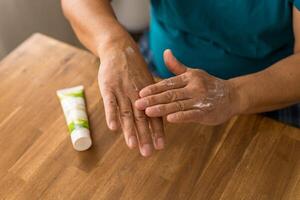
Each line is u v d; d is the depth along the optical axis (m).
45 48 0.81
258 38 0.86
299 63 0.71
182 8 0.88
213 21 0.87
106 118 0.64
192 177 0.61
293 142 0.65
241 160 0.63
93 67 0.78
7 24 1.13
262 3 0.81
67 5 0.82
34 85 0.75
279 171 0.62
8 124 0.69
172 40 0.93
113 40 0.73
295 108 0.96
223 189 0.60
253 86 0.68
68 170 0.62
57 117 0.69
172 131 0.67
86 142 0.64
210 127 0.67
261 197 0.59
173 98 0.63
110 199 0.59
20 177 0.62
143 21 1.38
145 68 0.70
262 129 0.67
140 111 0.63
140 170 0.62
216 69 0.92
